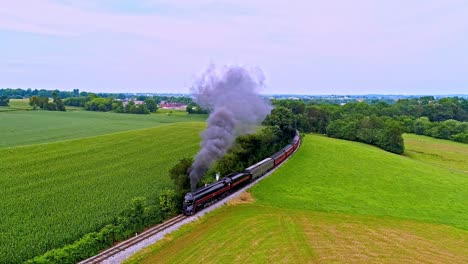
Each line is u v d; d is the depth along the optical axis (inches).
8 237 1047.6
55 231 1089.4
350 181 1918.1
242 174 1668.3
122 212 1211.2
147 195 1444.4
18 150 2215.8
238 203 1485.0
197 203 1323.8
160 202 1300.4
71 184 1576.0
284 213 1376.7
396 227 1288.1
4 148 2237.9
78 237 1066.7
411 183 1950.1
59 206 1304.1
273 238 1127.6
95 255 1000.2
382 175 2082.9
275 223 1258.0
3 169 1782.7
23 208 1275.8
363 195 1685.5
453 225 1349.7
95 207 1298.0
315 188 1754.4
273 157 2123.5
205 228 1211.2
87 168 1875.0
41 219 1181.7
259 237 1131.3
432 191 1822.1
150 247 1056.8
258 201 1520.7
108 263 953.5
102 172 1797.5
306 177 1950.1
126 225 1130.0
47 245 1008.2
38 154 2149.4
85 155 2194.9
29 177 1665.8
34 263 890.1
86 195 1430.9
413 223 1342.3
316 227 1243.8
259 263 962.1
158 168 1908.2
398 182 1955.0
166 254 1017.5
